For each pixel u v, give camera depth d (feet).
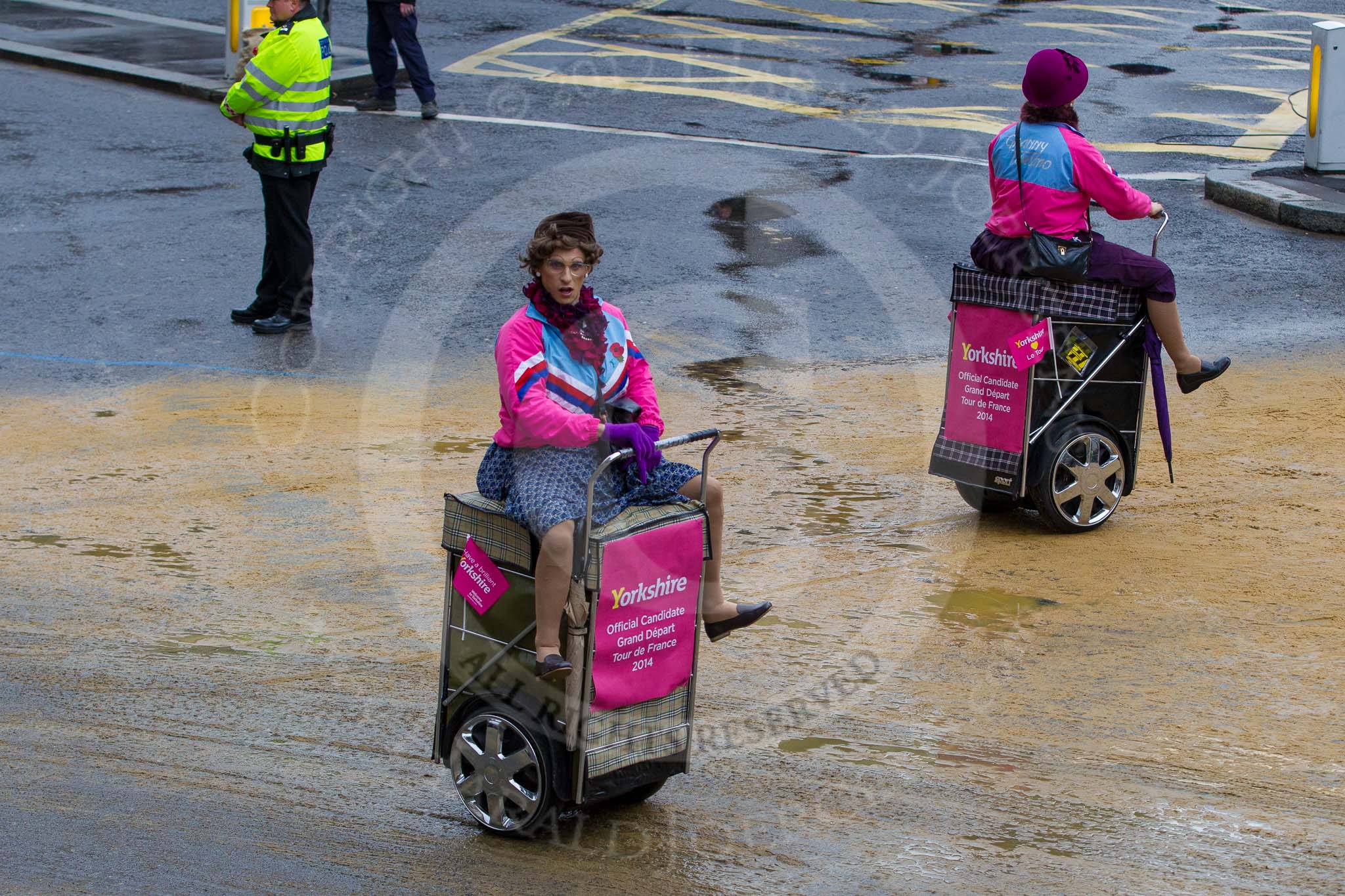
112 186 56.90
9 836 18.69
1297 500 31.07
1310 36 93.40
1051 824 19.10
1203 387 38.52
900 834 18.93
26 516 29.71
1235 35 93.15
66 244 49.98
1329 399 37.50
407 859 18.43
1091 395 29.22
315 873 18.04
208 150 62.34
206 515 29.99
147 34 83.20
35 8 90.07
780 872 18.13
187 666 23.66
